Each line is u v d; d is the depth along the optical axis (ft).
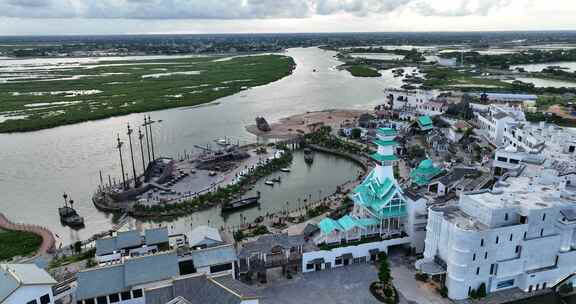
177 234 363.15
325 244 321.93
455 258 266.57
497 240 266.77
